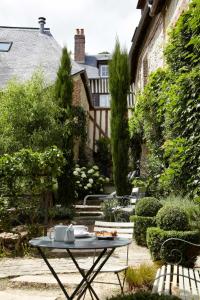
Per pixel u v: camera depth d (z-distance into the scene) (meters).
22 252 6.68
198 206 5.88
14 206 7.12
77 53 22.66
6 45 17.05
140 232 7.06
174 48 7.03
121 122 11.08
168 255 5.03
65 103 11.87
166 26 9.31
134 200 9.29
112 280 4.86
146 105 9.84
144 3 12.65
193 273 4.01
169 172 6.38
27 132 10.62
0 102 10.92
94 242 3.33
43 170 7.31
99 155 17.38
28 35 18.05
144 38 12.40
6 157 7.14
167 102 7.68
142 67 12.74
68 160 11.60
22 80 14.57
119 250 6.80
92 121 18.11
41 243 3.28
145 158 12.34
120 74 11.26
